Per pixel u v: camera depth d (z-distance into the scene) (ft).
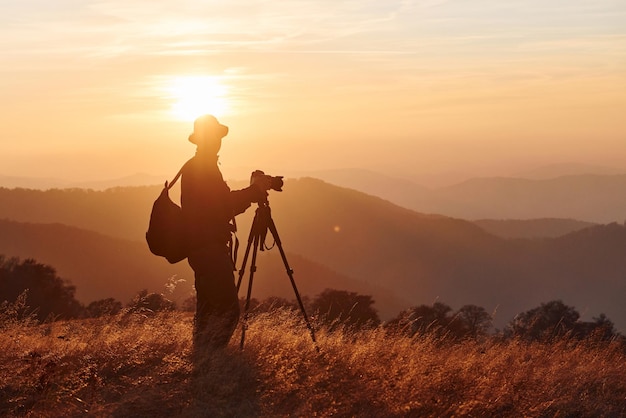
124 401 25.44
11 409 25.35
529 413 26.94
